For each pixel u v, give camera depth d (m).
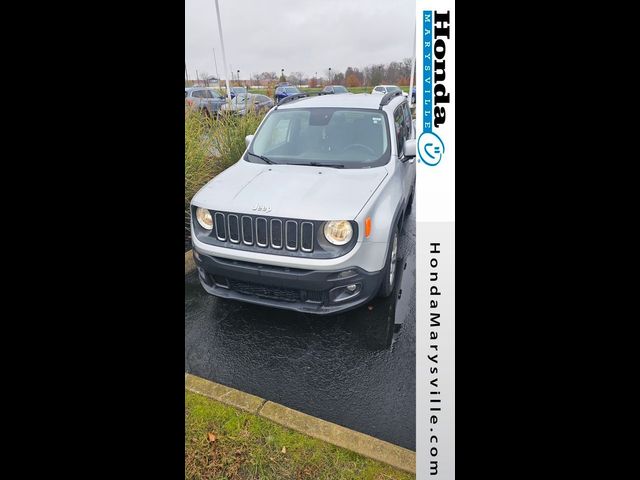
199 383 2.45
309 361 2.73
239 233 2.79
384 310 3.24
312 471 1.96
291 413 2.25
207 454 2.04
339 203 2.73
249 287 2.89
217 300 3.45
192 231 3.04
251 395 2.36
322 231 2.63
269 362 2.73
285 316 3.20
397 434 2.19
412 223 5.09
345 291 2.74
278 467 1.98
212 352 2.82
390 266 3.10
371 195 2.87
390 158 3.53
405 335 2.95
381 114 3.87
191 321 3.16
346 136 3.72
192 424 2.19
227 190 3.04
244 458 2.03
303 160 3.55
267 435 2.14
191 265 3.99
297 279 2.66
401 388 2.49
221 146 5.61
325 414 2.33
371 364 2.69
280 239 2.70
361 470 1.95
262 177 3.23
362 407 2.37
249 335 2.99
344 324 3.08
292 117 3.99
